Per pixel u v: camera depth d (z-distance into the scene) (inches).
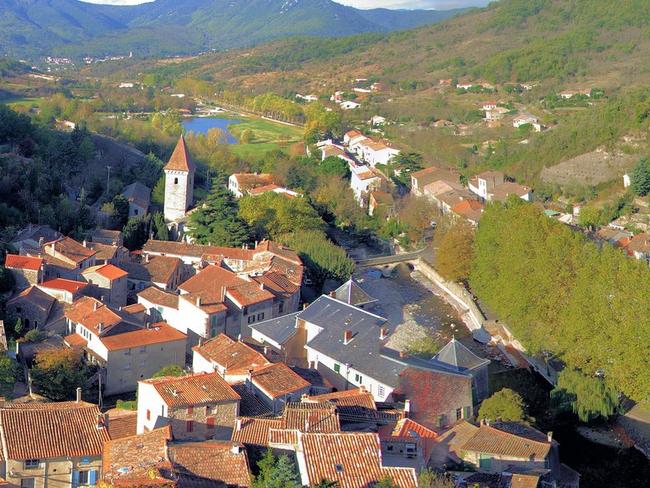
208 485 2864.2
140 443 3154.5
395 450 3376.0
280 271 6614.2
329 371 4926.2
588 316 5152.6
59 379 4638.3
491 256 6633.9
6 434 3319.4
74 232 7352.4
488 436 3799.2
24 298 5546.3
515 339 6033.5
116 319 5201.8
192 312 5625.0
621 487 4195.4
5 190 7618.1
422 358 4936.0
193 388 3585.1
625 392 4837.6
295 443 3171.8
